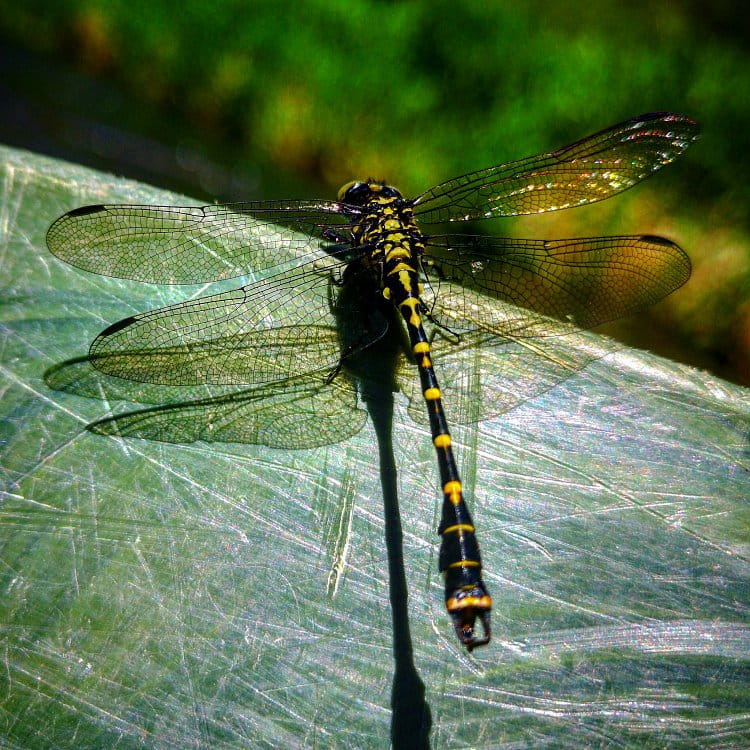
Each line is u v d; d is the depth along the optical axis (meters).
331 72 0.35
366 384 0.16
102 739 0.14
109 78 0.40
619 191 0.18
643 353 0.17
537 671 0.14
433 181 0.32
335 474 0.16
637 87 0.34
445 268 0.18
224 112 0.37
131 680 0.14
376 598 0.15
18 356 0.16
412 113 0.34
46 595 0.15
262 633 0.15
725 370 0.28
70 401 0.16
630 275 0.17
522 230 0.29
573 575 0.15
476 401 0.16
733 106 0.33
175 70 0.38
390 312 0.17
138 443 0.16
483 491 0.16
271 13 0.38
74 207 0.18
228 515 0.15
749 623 0.15
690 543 0.15
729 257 0.28
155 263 0.17
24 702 0.14
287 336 0.17
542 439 0.16
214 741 0.14
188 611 0.15
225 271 0.17
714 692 0.14
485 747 0.14
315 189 0.35
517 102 0.33
